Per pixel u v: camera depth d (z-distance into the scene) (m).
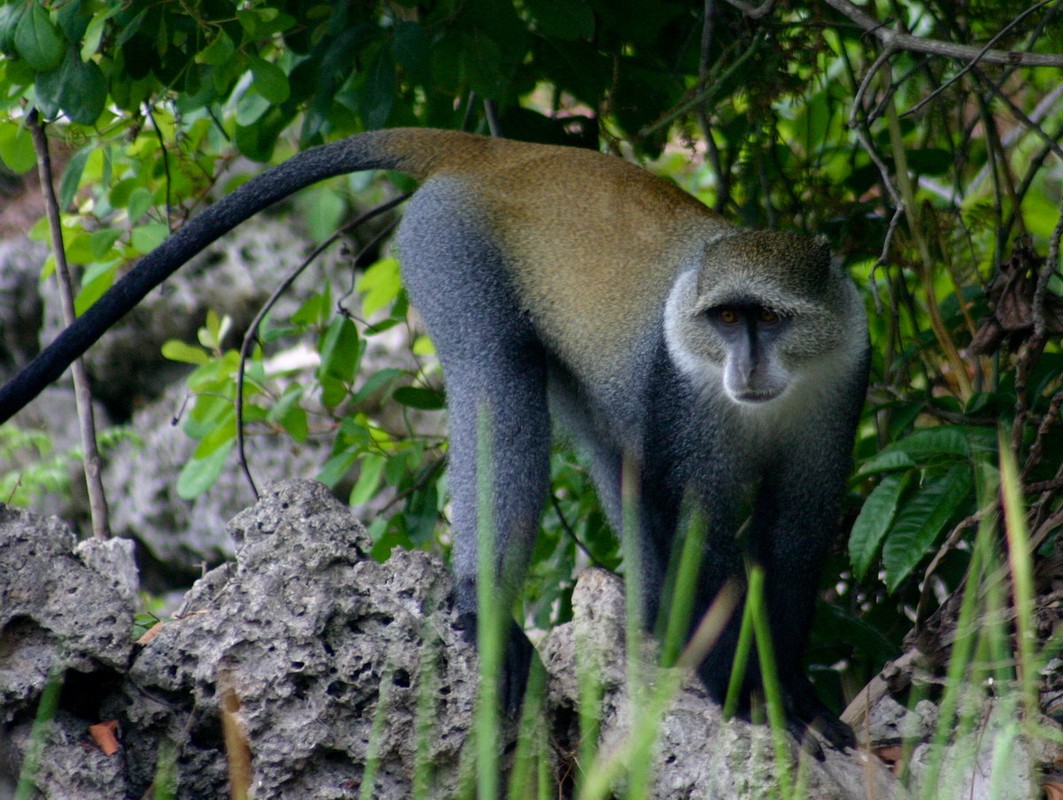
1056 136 10.67
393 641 7.11
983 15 10.98
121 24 9.80
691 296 8.43
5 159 10.98
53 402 16.61
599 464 9.78
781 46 10.30
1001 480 7.34
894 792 6.75
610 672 7.18
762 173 10.98
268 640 6.96
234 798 6.58
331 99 10.12
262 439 16.03
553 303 9.12
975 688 6.30
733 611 7.86
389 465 10.91
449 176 9.58
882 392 10.41
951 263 10.74
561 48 11.02
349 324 10.93
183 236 9.25
